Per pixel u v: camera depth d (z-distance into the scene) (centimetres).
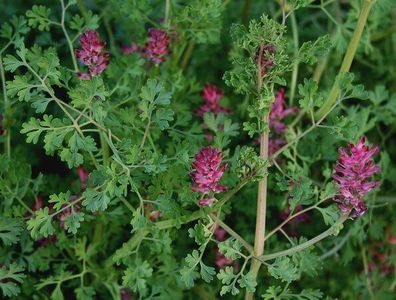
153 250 41
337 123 39
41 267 43
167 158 39
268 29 35
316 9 57
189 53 50
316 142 46
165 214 40
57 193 46
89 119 37
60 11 56
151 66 46
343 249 48
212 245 47
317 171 49
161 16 51
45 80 38
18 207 41
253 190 46
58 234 42
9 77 51
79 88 37
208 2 43
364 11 41
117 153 37
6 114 42
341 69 43
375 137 54
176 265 43
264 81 36
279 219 49
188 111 46
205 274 36
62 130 37
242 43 36
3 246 44
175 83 44
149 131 42
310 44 37
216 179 35
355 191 35
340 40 47
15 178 41
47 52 41
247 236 47
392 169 49
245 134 49
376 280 49
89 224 44
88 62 39
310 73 53
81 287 42
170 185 39
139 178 38
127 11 45
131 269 40
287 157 46
